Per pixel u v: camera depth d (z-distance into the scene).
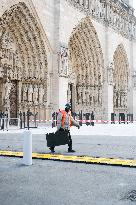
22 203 5.07
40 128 30.41
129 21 57.50
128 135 21.75
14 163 9.43
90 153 11.73
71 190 5.99
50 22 36.38
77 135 21.69
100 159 10.02
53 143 11.96
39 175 7.54
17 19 32.19
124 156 10.80
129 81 58.19
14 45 33.06
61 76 36.59
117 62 55.03
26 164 9.13
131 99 58.31
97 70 47.56
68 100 44.19
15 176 7.42
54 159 10.15
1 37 30.52
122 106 56.25
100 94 47.81
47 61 35.94
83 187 6.25
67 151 12.49
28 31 33.69
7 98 32.12
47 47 35.88
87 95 46.66
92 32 45.16
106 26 48.78
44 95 35.88
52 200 5.25
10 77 32.47
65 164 9.30
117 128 31.89
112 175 7.55
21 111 33.88
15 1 30.86
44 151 12.41
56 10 37.12
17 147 13.58
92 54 46.62
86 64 46.53
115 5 51.06
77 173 7.82
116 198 5.38
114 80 54.31
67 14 38.66
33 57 34.91
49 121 35.72
